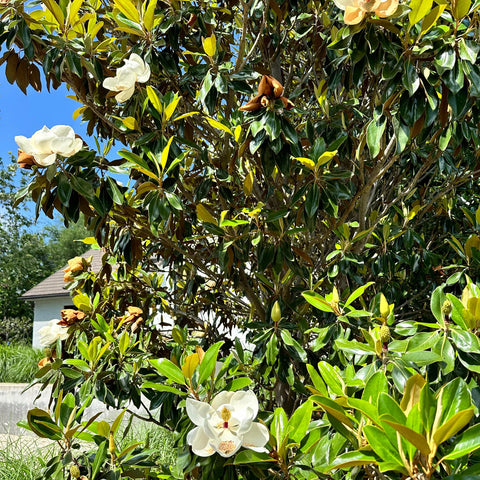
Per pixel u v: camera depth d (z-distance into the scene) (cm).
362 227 246
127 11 206
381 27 171
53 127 179
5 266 2517
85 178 191
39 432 160
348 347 137
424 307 292
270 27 276
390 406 92
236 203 270
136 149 230
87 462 172
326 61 264
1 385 673
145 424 477
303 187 198
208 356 137
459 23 166
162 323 335
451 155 250
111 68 246
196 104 251
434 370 142
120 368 240
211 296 314
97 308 292
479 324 127
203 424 110
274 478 130
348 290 236
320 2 273
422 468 89
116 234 261
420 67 172
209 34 246
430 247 327
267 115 181
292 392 273
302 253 230
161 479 178
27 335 2145
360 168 220
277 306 201
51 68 202
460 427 81
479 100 177
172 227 245
